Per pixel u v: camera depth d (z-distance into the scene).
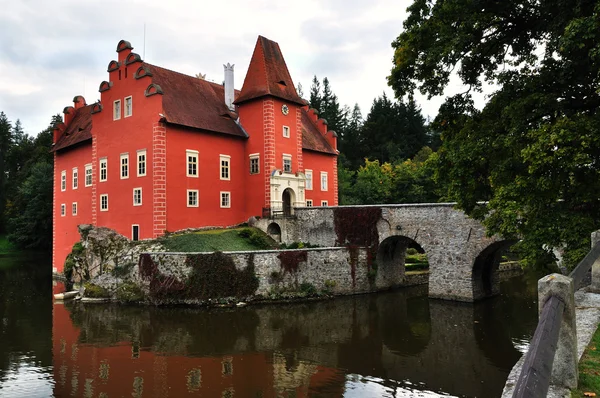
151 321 23.62
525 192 13.67
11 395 14.19
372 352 18.17
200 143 35.38
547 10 14.38
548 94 14.17
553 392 5.92
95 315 25.34
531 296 29.16
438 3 16.64
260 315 24.50
